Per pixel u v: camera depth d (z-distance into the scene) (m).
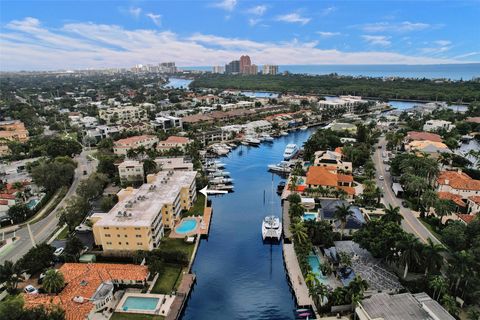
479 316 68.06
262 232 119.75
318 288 77.88
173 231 119.75
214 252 111.12
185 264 99.19
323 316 76.75
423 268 85.56
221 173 181.88
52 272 80.38
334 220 114.00
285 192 154.38
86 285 81.94
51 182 147.62
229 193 161.75
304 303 82.50
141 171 161.38
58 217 122.31
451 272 77.62
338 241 101.25
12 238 112.06
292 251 106.94
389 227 91.12
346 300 76.31
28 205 137.75
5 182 157.00
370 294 76.81
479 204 116.44
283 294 91.19
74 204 118.69
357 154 185.25
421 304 70.38
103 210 126.62
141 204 116.19
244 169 197.75
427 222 118.12
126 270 89.56
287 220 127.69
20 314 63.78
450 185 135.12
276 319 81.94
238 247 114.25
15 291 83.75
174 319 77.50
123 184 160.50
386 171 175.88
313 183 144.12
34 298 76.69
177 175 147.88
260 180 179.38
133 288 87.44
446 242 98.31
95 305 76.81
